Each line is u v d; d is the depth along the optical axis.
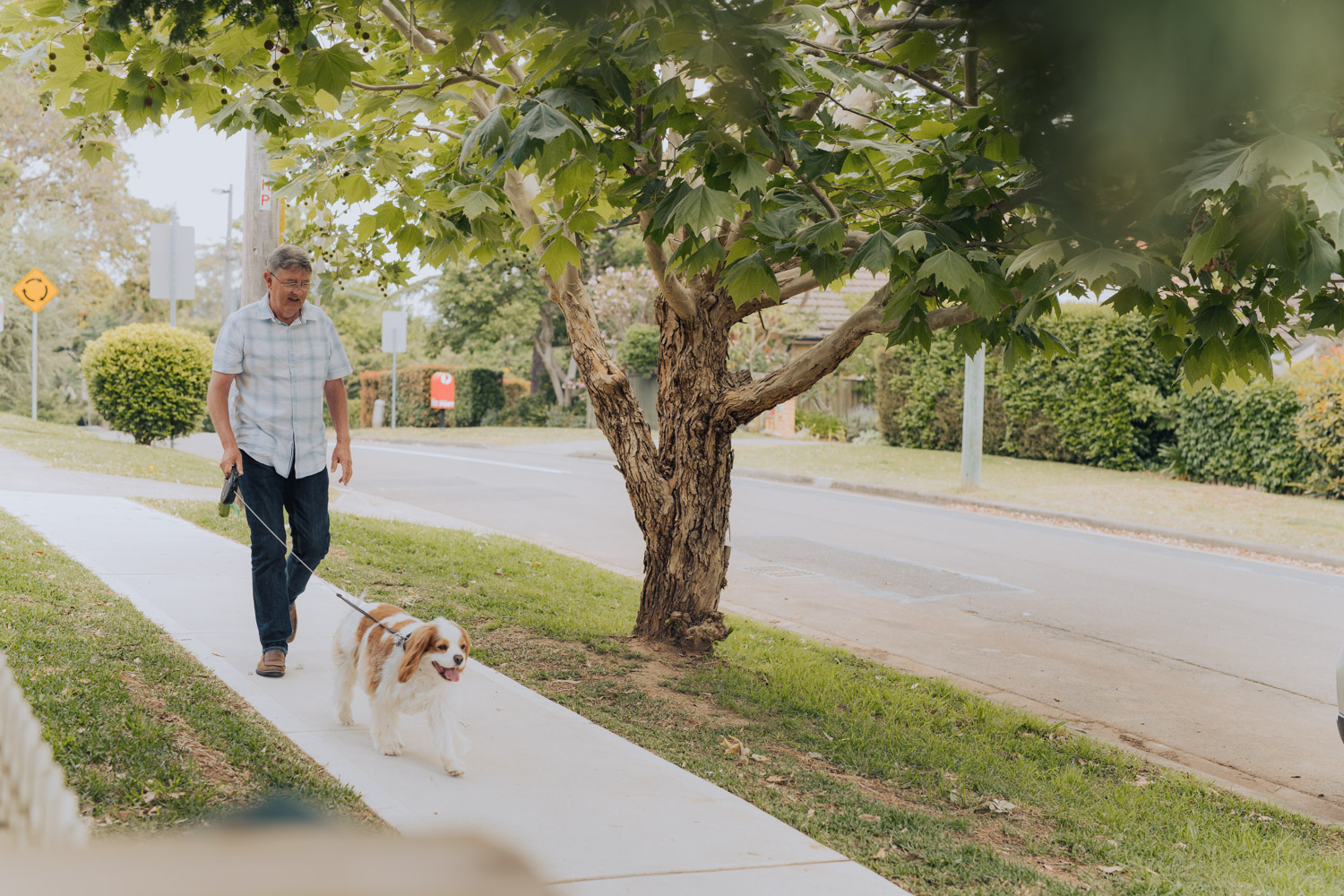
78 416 41.56
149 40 4.68
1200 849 4.74
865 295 31.41
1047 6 1.62
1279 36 1.54
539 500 16.67
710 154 4.25
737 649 7.88
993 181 5.05
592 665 6.95
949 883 3.99
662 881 3.67
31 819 0.47
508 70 5.98
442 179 7.04
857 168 5.50
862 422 30.66
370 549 10.20
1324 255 3.21
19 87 38.91
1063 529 15.84
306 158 6.99
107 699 4.71
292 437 5.87
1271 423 18.88
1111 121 1.69
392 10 5.37
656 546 7.53
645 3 3.08
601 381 7.44
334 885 0.24
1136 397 21.42
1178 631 9.51
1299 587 11.76
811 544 13.33
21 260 36.56
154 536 9.54
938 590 10.93
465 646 4.54
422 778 4.50
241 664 5.86
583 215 4.95
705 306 7.21
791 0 4.28
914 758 5.70
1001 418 24.94
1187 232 3.56
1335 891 4.28
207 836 0.26
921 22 2.00
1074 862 4.48
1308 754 6.57
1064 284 3.37
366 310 55.25
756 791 4.77
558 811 4.25
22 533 8.87
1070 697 7.53
